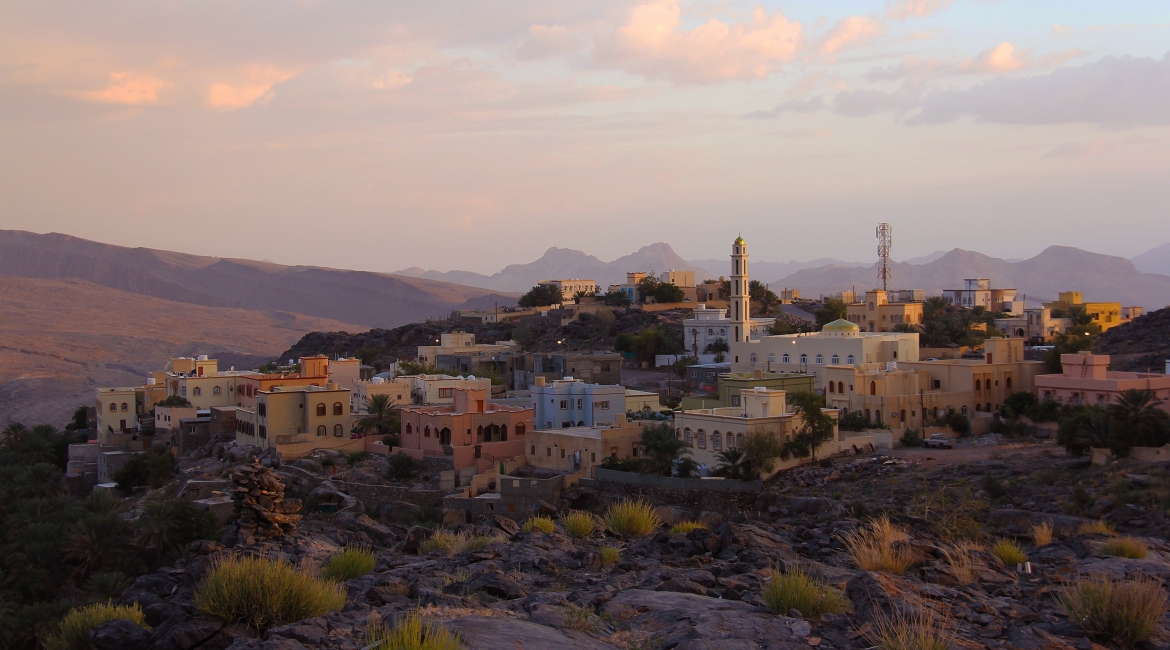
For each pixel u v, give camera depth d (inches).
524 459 3796.8
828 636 799.1
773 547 1209.4
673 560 1148.5
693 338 6515.8
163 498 3880.4
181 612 887.7
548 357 5900.6
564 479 3363.7
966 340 6013.8
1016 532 2155.5
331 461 3875.5
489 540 1300.4
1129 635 809.5
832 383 4001.0
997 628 818.2
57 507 3693.4
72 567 3112.7
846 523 1366.9
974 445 3543.3
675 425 3528.5
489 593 957.2
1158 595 861.2
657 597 930.7
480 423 3880.4
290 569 911.7
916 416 3779.5
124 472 4338.1
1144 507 2347.4
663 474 3272.6
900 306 6565.0
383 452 4042.8
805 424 3329.2
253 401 4655.5
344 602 915.4
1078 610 841.5
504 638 761.6
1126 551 1204.5
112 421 5255.9
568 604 888.9
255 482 1348.4
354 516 2989.7
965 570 1033.5
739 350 5007.4
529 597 917.8
